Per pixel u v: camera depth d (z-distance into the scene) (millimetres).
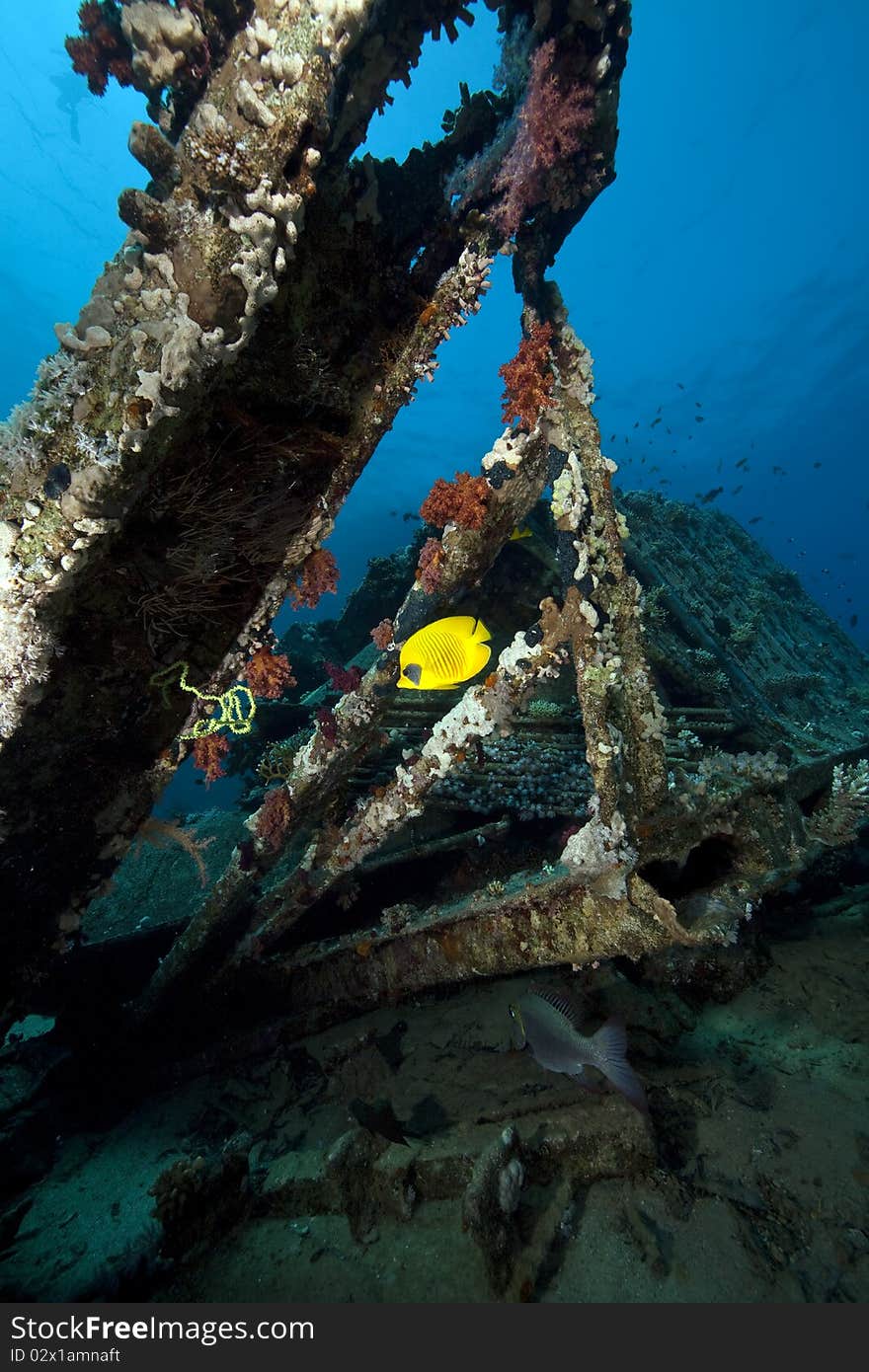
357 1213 3449
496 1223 3127
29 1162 4359
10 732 2463
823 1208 3289
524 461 2969
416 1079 4383
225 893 4270
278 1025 4992
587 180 2584
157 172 1923
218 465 2488
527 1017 3480
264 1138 4285
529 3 2195
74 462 2049
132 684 2807
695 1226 3230
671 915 3156
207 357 2006
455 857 6520
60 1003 5117
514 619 7223
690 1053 4445
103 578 2500
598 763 3230
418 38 2047
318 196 2246
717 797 3766
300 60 1801
